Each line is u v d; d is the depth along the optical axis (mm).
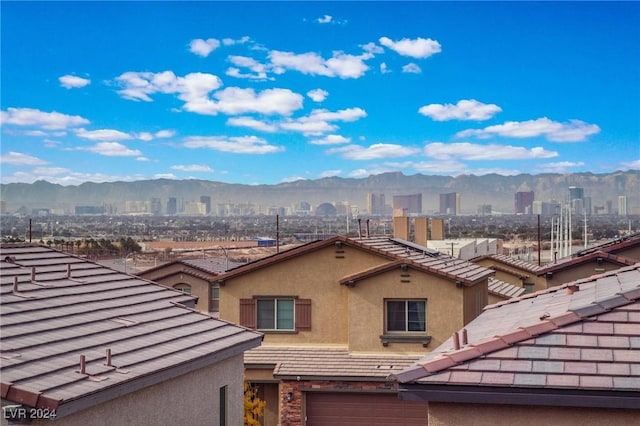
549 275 34812
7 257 16359
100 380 11914
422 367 10133
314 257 26484
